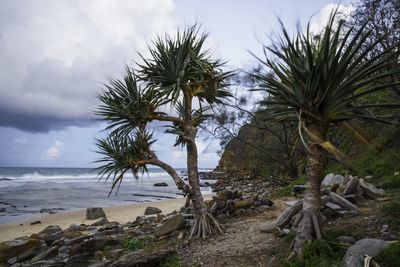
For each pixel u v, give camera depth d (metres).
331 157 4.98
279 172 22.03
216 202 9.15
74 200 24.84
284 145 18.75
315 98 4.71
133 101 7.39
